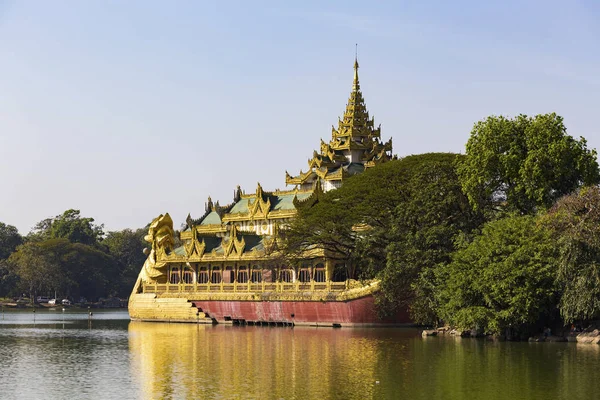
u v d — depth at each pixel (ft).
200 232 577.02
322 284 433.07
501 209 374.02
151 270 542.57
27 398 228.43
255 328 437.17
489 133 367.45
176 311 510.99
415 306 362.53
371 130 578.66
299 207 478.59
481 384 229.45
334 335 371.15
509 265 305.32
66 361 302.04
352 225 416.05
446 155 407.64
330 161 561.84
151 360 296.51
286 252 434.30
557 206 322.96
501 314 306.35
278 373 257.14
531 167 354.13
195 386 238.27
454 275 319.68
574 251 294.87
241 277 492.54
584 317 301.84
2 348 351.05
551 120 364.17
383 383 234.79
